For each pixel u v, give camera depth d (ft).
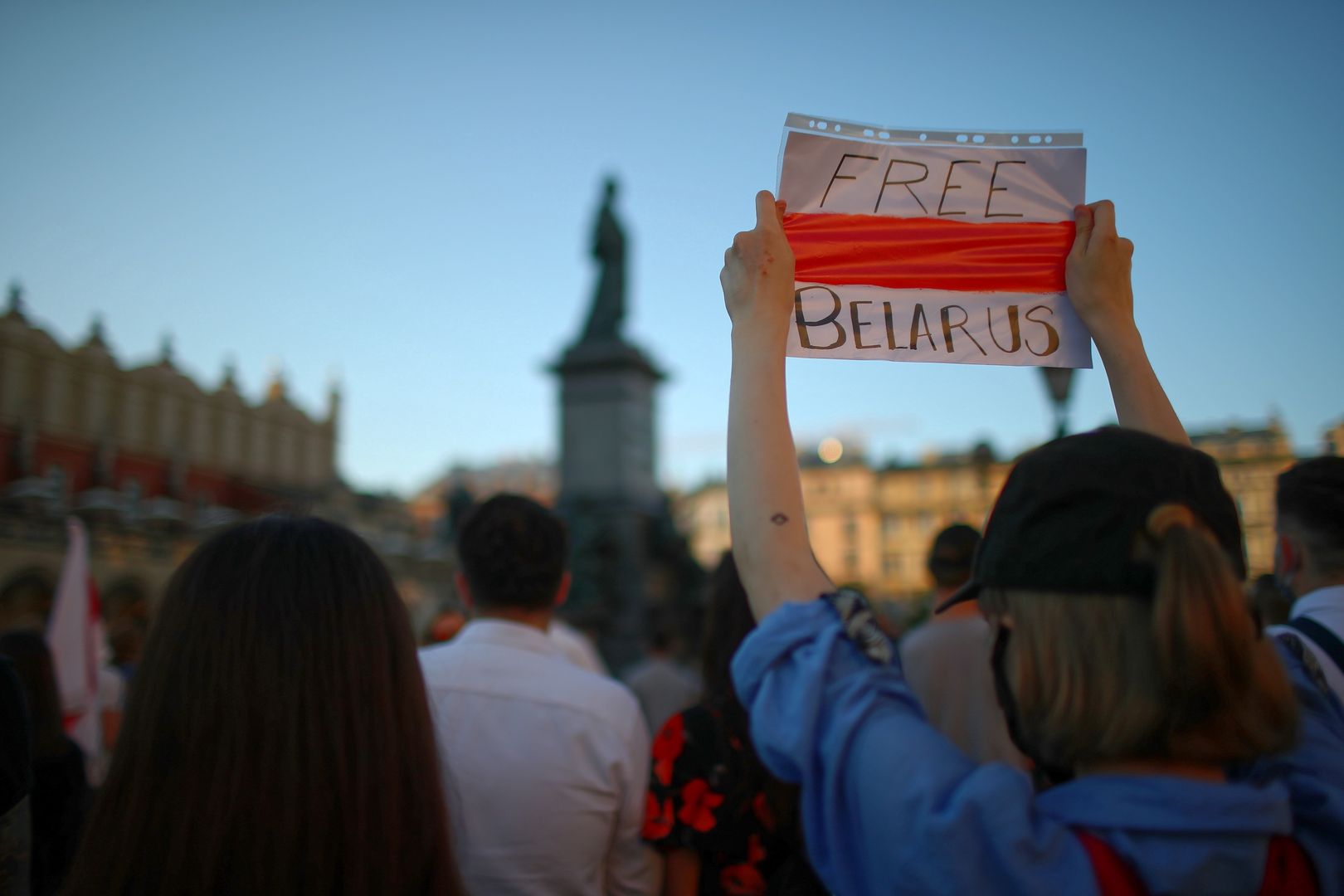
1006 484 3.83
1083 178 5.18
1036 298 5.09
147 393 95.71
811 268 4.98
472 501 78.79
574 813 7.48
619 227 65.82
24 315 84.33
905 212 5.10
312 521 5.06
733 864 7.08
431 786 4.81
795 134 5.09
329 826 4.42
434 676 7.89
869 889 3.46
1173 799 3.32
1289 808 3.56
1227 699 3.21
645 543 60.39
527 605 8.47
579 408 60.90
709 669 7.34
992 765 3.46
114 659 20.77
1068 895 3.22
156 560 81.41
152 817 4.34
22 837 6.37
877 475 203.41
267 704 4.47
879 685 3.69
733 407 4.42
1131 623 3.36
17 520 70.74
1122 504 3.44
